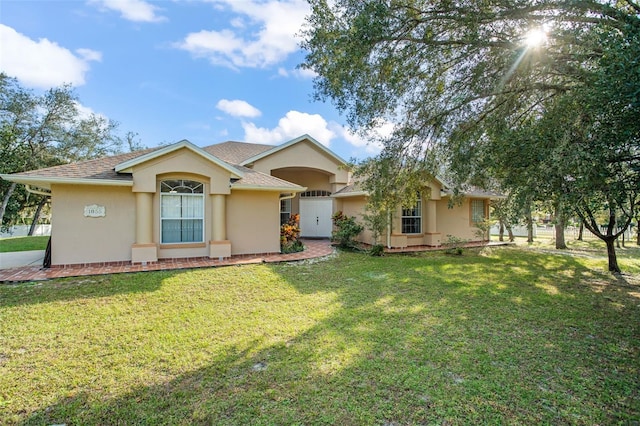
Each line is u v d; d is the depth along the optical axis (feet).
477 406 11.19
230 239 40.63
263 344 16.10
